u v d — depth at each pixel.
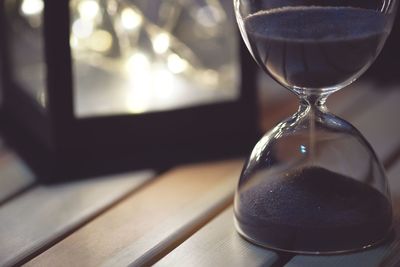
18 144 0.52
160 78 0.51
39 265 0.38
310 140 0.41
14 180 0.47
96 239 0.40
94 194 0.45
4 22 0.54
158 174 0.48
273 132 0.42
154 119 0.50
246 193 0.40
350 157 0.41
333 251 0.38
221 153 0.50
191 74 0.51
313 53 0.36
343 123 0.42
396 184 0.45
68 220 0.43
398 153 0.50
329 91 0.39
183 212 0.43
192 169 0.48
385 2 0.36
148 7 0.51
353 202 0.39
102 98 0.49
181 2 0.51
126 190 0.46
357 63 0.37
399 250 0.38
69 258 0.39
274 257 0.38
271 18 0.36
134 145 0.50
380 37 0.37
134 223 0.42
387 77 0.63
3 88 0.57
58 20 0.47
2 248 0.40
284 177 0.40
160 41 0.51
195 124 0.51
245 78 0.51
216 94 0.51
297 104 0.58
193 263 0.38
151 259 0.39
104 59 0.50
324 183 0.40
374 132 0.53
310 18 0.36
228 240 0.39
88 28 0.49
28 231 0.42
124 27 0.50
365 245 0.38
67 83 0.48
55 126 0.48
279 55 0.36
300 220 0.38
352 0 0.36
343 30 0.36
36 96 0.51
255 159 0.41
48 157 0.50
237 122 0.52
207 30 0.51
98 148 0.50
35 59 0.49
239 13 0.38
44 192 0.46
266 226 0.39
